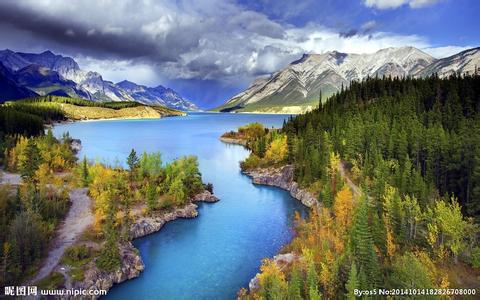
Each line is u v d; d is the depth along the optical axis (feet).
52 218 295.69
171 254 276.21
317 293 184.75
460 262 227.20
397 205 262.67
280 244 293.02
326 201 340.39
